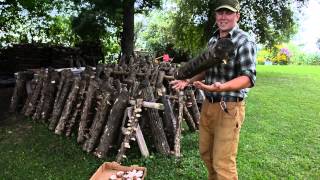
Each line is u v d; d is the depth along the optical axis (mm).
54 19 15727
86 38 13641
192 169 5195
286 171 5273
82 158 5527
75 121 6500
